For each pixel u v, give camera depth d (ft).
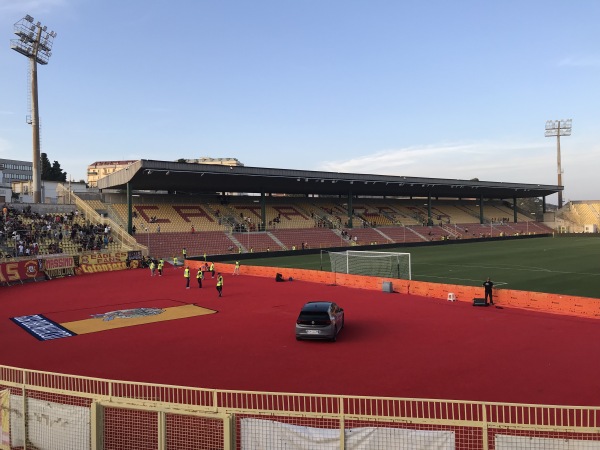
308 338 54.29
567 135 372.58
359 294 94.02
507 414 32.35
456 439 26.02
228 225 225.35
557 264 146.20
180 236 196.65
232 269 138.10
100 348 52.60
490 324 63.98
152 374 42.96
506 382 39.60
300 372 43.14
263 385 39.68
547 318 67.97
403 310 75.51
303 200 283.18
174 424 26.81
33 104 174.70
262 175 195.52
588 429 21.98
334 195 307.37
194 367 44.98
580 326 62.28
